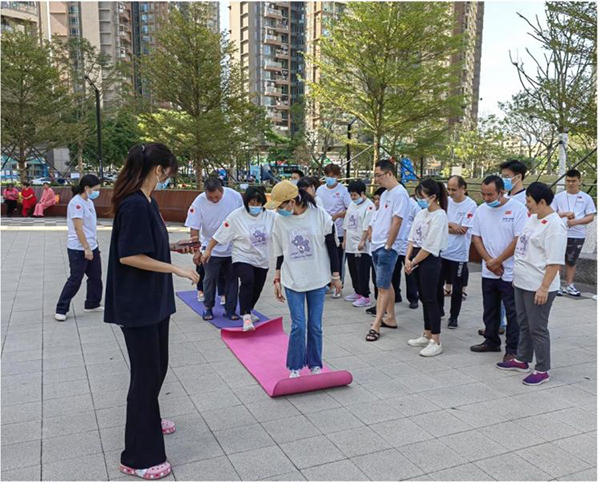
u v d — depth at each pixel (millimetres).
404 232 6488
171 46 16922
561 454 3033
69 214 5645
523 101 19656
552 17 9984
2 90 20047
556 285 3982
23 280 8102
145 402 2738
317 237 4043
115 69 30312
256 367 4344
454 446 3109
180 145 17359
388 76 15102
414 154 17828
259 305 6770
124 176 2717
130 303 2662
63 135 21906
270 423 3381
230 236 5238
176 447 3068
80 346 4914
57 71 21547
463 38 15789
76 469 2834
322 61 16953
